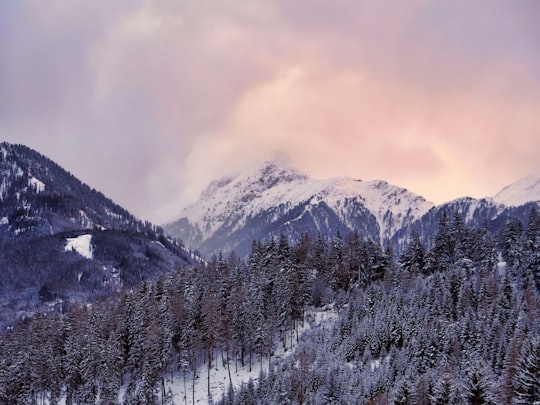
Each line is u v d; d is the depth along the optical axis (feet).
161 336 366.84
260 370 354.33
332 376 303.48
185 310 401.08
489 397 233.76
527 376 232.94
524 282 403.75
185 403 346.74
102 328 401.90
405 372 294.05
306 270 448.24
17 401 345.31
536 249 413.18
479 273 423.23
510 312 334.65
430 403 251.80
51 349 375.86
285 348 384.68
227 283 437.17
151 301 416.05
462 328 326.44
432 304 374.43
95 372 361.30
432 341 316.60
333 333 372.38
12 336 409.90
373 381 295.89
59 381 367.86
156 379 360.07
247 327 379.76
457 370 287.07
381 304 383.24
